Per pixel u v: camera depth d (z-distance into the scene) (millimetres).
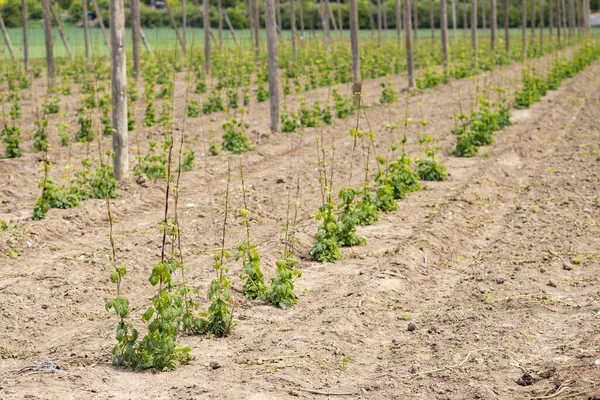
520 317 9305
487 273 11141
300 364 8117
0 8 60812
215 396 7328
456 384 7535
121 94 16000
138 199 15102
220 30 37031
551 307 9695
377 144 20562
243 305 9930
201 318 9000
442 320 9391
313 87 29844
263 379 7750
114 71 15898
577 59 44781
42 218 13820
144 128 23109
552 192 15711
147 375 7883
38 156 18969
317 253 11805
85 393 7367
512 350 8344
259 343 8711
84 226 13672
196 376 7859
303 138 21750
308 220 13727
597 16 120250
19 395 7176
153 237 12836
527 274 11000
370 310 9688
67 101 29812
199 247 12461
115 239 12758
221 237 12922
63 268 11352
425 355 8344
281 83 34000
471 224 13695
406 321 9508
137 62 35750
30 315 9656
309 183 16594
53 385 7500
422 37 81500
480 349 8359
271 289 10008
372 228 13383
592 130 23234
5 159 18641
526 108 27766
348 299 9969
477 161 18828
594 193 15453
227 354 8461
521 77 37812
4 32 45375
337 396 7422
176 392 7453
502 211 14703
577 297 10086
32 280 10805
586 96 32031
